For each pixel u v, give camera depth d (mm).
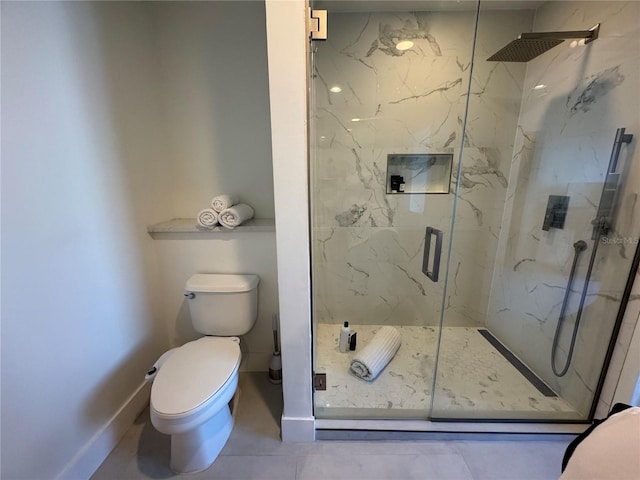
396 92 1721
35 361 923
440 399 1456
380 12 1610
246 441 1291
